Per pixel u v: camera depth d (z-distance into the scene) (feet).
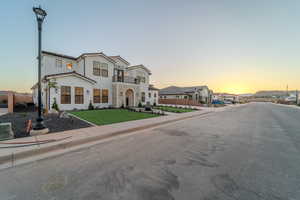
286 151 13.10
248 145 14.79
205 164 10.34
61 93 44.04
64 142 13.97
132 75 70.69
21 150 11.67
